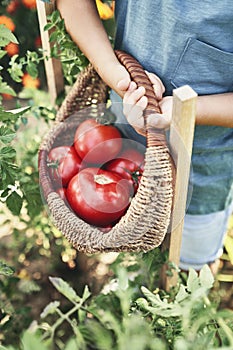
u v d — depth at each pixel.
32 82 2.01
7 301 1.50
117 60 1.23
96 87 1.38
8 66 2.22
